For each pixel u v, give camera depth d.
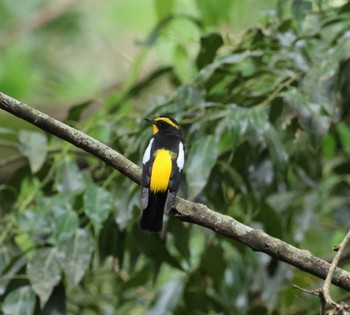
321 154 12.69
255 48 11.52
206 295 11.72
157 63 19.02
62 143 12.10
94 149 8.12
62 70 19.14
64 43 19.25
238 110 10.02
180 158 8.20
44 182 11.19
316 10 12.62
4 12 19.31
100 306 12.39
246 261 11.91
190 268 11.35
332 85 10.52
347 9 11.52
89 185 10.05
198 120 10.55
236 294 11.81
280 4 11.75
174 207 8.05
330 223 13.82
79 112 12.45
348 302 12.18
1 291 10.08
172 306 11.52
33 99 18.69
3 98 8.02
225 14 13.71
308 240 13.68
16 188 11.61
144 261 12.89
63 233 9.93
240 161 10.90
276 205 12.69
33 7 19.41
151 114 10.69
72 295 12.36
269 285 11.48
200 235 12.98
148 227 8.04
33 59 18.89
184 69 13.20
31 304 9.86
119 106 12.70
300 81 10.91
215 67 10.79
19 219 10.44
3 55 18.58
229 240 11.25
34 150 10.85
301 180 12.52
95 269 12.99
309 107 9.97
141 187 7.93
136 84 13.47
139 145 10.41
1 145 11.59
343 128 13.15
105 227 10.70
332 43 11.09
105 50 19.41
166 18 12.77
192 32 16.19
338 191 12.93
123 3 19.39
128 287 12.05
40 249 9.97
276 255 7.89
